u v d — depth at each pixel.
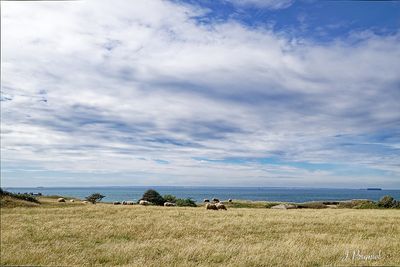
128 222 22.59
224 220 24.52
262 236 17.36
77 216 26.66
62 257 12.49
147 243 14.92
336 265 10.48
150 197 56.28
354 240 15.32
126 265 11.22
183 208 38.28
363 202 58.84
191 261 11.70
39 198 55.22
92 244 15.13
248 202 65.25
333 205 61.31
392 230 19.70
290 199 177.25
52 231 18.59
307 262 11.17
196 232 18.69
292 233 18.20
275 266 10.93
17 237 16.61
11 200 37.97
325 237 16.50
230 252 12.77
